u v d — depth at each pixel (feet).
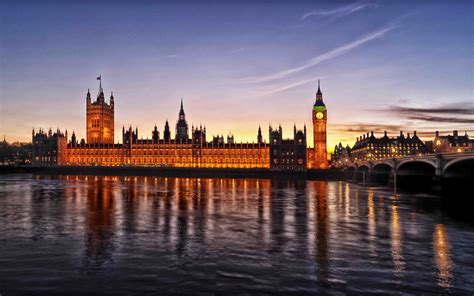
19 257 98.37
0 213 179.01
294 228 140.56
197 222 152.97
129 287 76.59
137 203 222.28
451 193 259.19
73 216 168.96
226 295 72.49
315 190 344.08
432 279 82.23
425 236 127.03
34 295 72.59
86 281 80.07
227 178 631.56
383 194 294.87
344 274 85.25
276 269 88.53
